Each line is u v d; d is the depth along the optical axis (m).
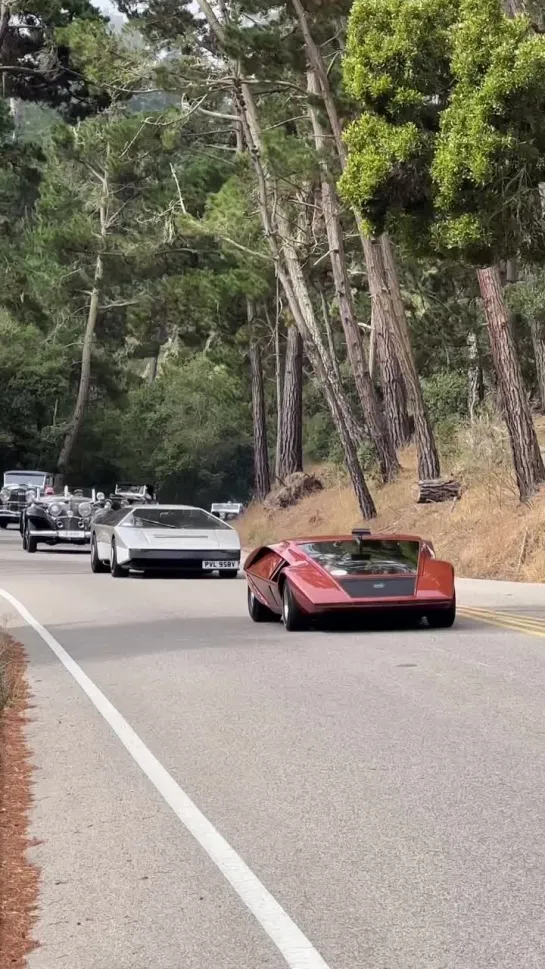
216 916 4.93
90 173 66.56
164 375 85.06
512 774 7.30
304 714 9.32
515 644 13.16
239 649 13.20
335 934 4.70
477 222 17.88
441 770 7.43
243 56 31.61
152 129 47.44
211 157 49.16
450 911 4.95
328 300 54.66
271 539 41.34
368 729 8.70
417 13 18.17
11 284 63.91
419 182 18.72
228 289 50.56
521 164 17.52
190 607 18.44
